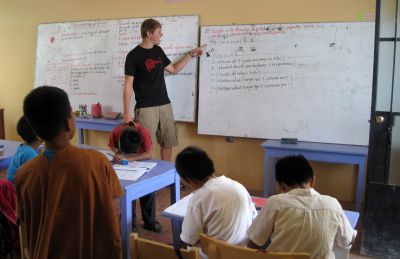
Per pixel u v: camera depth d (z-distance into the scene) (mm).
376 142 2910
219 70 4324
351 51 3791
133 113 4863
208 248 1604
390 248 2906
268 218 1686
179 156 2020
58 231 1386
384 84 2879
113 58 5000
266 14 4137
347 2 3795
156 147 4715
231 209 1887
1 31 5941
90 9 5176
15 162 2549
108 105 5113
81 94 5297
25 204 1422
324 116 3945
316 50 3910
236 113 4301
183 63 4355
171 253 1524
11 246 2238
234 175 4508
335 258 1742
